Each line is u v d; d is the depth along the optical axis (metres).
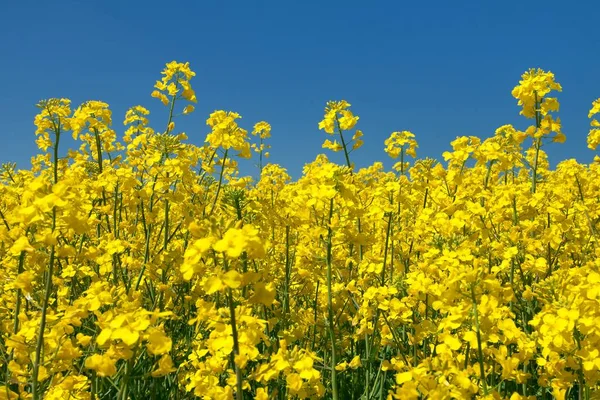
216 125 0.90
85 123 0.92
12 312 0.74
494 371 0.61
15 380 0.55
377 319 0.74
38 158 1.14
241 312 0.55
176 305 0.87
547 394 0.70
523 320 0.73
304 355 0.57
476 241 0.84
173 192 0.85
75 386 0.57
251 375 0.54
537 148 0.91
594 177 1.19
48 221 0.54
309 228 0.73
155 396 0.72
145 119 1.13
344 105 0.93
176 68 0.97
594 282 0.55
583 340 0.56
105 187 0.91
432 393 0.50
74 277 0.83
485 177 0.99
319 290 0.89
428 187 0.95
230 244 0.43
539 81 0.89
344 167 0.72
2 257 0.86
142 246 0.91
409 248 0.94
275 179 1.27
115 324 0.45
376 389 0.74
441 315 0.75
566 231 0.85
